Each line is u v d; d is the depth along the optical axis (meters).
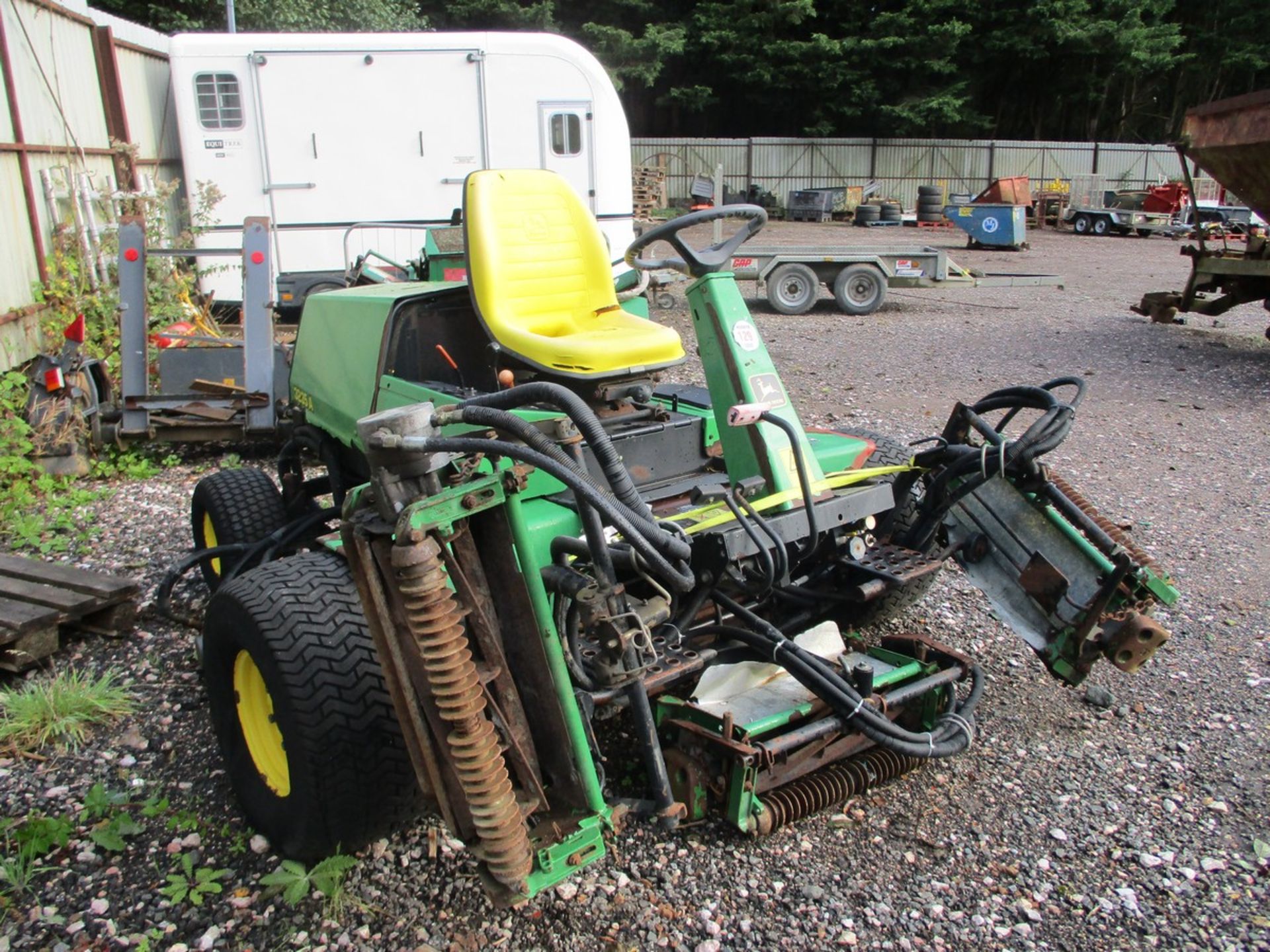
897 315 12.40
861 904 2.52
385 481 2.00
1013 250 20.36
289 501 4.48
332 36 10.58
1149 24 33.59
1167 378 8.77
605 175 11.45
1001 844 2.76
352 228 8.73
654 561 2.04
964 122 32.62
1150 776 3.08
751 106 34.94
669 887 2.57
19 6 8.11
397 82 10.80
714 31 31.28
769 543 2.71
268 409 6.27
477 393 3.45
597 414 3.29
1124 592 3.04
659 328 3.40
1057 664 3.18
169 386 6.32
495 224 3.34
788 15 30.84
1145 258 19.12
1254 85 36.31
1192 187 10.34
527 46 10.92
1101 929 2.45
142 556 4.87
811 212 27.19
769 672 3.06
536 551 2.70
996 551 3.30
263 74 10.52
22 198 7.86
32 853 2.67
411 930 2.43
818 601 3.21
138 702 3.50
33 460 5.86
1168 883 2.61
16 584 3.97
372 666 2.46
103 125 10.25
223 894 2.56
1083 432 7.03
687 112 35.19
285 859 2.67
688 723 2.75
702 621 3.14
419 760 2.21
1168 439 6.87
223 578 4.12
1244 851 2.74
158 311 8.61
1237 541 5.00
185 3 18.47
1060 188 28.83
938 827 2.83
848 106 31.36
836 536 3.05
